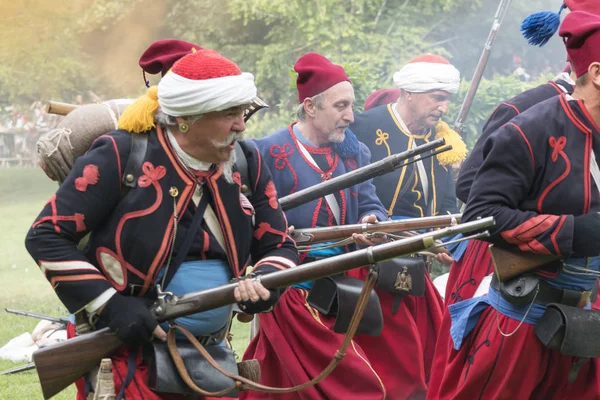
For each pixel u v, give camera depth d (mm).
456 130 9617
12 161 31516
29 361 8492
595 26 4922
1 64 24719
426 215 7758
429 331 7230
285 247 4645
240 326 10344
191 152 4336
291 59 19828
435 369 5727
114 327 4238
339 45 19109
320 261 4207
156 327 4273
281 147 6738
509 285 5043
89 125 4523
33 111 29703
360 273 6754
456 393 5254
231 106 4238
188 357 4363
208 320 4438
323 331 6395
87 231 4281
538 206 4977
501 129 5020
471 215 5004
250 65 20812
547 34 5984
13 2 24656
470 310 5207
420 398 6887
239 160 4543
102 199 4250
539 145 4949
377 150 7762
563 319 4922
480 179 5023
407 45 19125
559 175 4941
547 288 5055
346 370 6371
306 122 6789
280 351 6418
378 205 6867
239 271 4508
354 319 4309
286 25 19906
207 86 4184
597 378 5184
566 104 4996
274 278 4281
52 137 4543
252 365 4672
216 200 4410
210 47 21344
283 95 19969
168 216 4316
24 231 19578
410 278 6785
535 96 5762
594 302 5266
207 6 21500
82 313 4371
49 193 26156
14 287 13234
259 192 4625
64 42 24703
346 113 6699
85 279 4219
